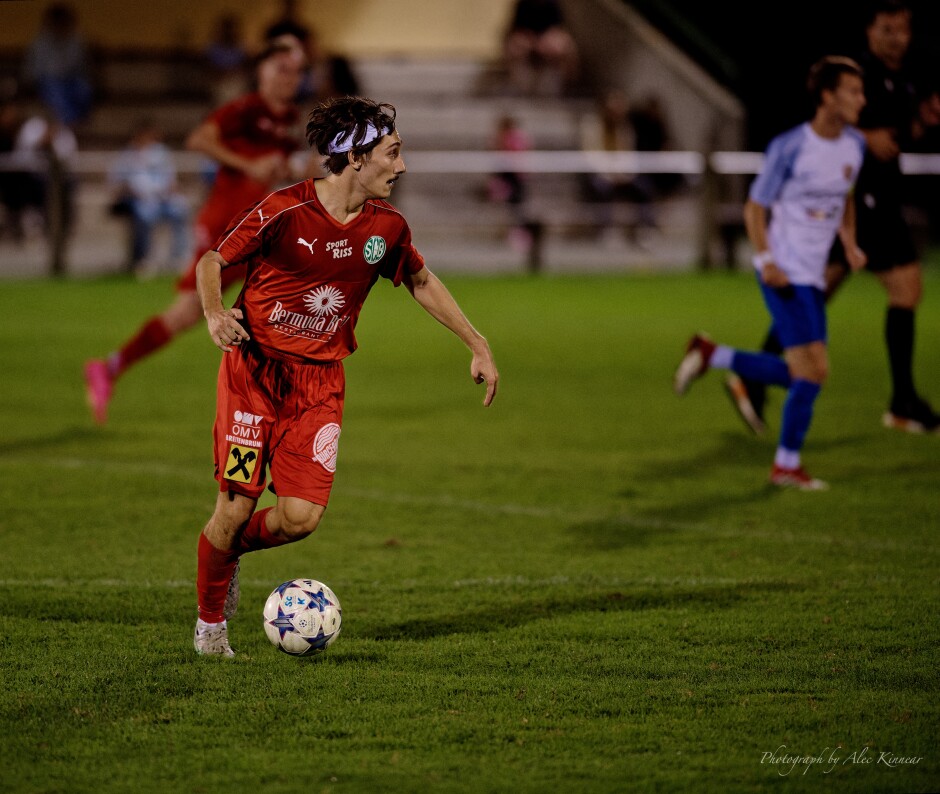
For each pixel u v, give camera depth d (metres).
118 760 13.60
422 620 18.30
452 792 12.90
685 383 28.28
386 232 16.30
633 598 19.36
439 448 30.25
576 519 24.17
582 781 13.16
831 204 25.67
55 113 70.56
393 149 15.68
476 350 17.17
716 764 13.56
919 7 70.94
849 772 13.40
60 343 45.00
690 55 86.25
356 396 36.75
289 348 16.33
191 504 24.92
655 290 60.53
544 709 15.01
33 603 18.84
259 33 85.12
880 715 14.87
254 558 21.52
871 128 29.66
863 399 36.59
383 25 86.88
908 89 29.86
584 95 83.31
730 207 69.75
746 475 27.77
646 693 15.52
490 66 84.75
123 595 19.30
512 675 16.12
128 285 60.94
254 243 15.80
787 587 19.95
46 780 13.13
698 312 53.69
